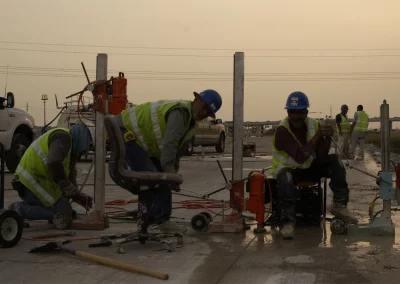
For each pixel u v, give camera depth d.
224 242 5.04
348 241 5.02
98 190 5.77
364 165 15.09
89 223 5.71
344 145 18.05
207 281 3.75
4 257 4.45
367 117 17.41
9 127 12.93
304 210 5.83
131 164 5.03
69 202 5.81
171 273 3.96
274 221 5.79
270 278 3.80
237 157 5.60
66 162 5.60
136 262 4.29
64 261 4.31
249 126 33.97
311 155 5.47
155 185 4.68
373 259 4.30
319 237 5.23
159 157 5.12
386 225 5.26
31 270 4.06
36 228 5.86
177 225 5.64
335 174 5.50
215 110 4.88
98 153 5.71
